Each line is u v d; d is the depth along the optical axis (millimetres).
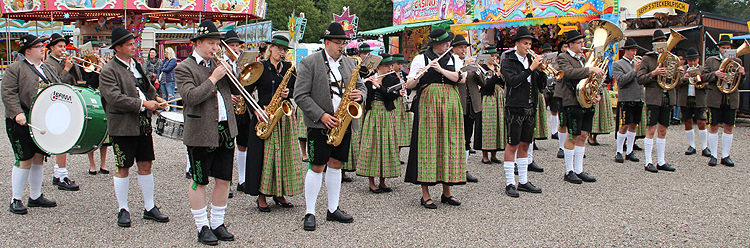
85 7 14414
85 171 6855
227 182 4199
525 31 5656
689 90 8391
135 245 4094
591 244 4180
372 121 5863
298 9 40344
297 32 19969
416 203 5453
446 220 4824
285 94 4883
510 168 5781
